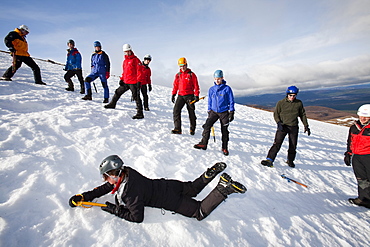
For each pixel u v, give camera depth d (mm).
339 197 3768
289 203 3189
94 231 1937
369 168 3236
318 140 8578
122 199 2066
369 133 3186
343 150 7734
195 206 2277
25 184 2283
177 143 4559
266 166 4371
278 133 4340
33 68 6555
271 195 3303
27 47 6246
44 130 3545
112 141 3797
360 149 3277
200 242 2074
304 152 6168
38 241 1733
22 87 5887
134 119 5352
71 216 2043
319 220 2912
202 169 3646
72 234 1851
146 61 6480
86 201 2217
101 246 1794
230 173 3668
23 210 1977
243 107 15227
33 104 4770
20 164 2557
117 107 6184
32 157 2738
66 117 4250
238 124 8438
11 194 2121
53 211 2059
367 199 3410
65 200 2248
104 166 2023
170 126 5734
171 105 9867
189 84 4887
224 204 2777
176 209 2250
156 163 3359
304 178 4262
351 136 3424
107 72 6090
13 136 3115
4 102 4445
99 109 5363
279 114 4410
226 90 4238
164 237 2043
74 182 2561
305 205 3240
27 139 3143
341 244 2523
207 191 3010
